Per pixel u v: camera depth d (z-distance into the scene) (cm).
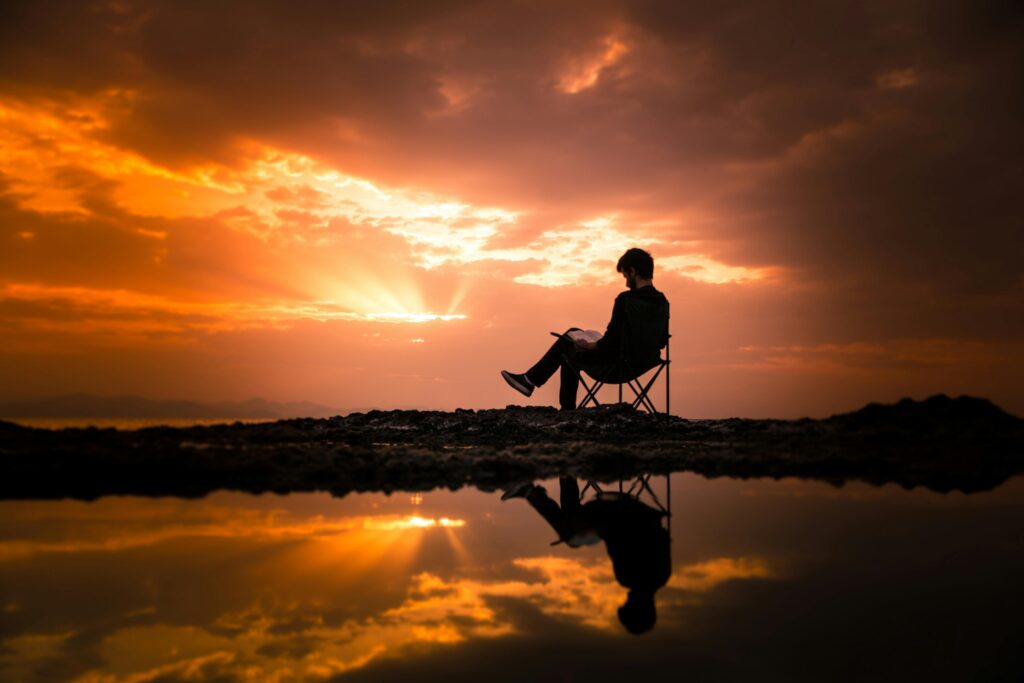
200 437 527
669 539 217
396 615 145
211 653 123
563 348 661
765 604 151
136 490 316
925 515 252
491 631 136
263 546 207
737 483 341
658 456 440
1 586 163
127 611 146
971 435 487
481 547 208
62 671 114
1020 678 110
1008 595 155
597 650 125
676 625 139
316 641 129
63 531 225
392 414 689
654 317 606
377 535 224
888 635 131
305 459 404
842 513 259
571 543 212
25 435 466
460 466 393
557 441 547
